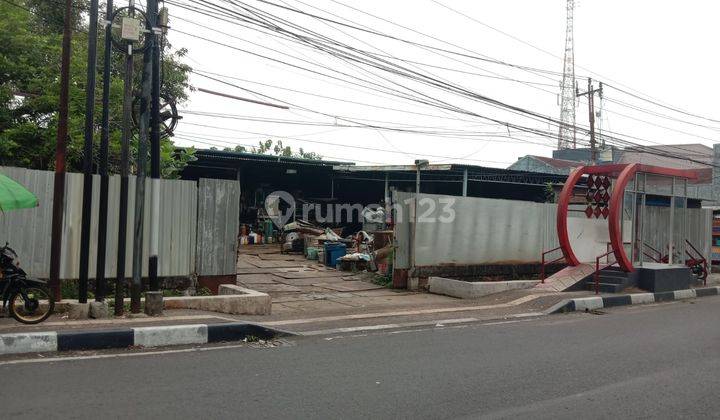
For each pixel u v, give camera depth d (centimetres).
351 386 579
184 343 770
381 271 1512
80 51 1436
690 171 1627
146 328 752
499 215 1544
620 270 1474
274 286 1393
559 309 1186
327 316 1033
